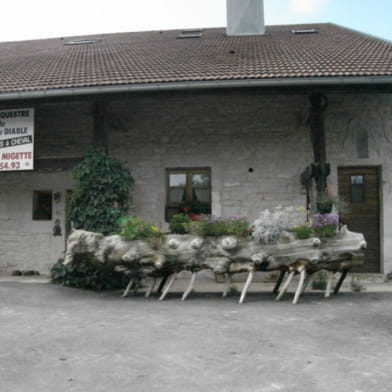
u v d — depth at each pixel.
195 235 5.97
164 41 11.48
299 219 7.73
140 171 8.51
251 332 4.07
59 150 8.80
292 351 3.51
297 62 7.75
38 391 2.73
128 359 3.31
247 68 7.46
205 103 8.42
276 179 8.20
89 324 4.41
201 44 10.55
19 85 7.49
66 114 8.81
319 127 7.02
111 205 6.97
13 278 7.93
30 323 4.45
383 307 5.20
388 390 2.74
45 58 10.20
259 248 5.69
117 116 8.01
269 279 7.83
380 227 8.05
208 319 4.61
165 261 5.83
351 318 4.63
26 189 8.97
